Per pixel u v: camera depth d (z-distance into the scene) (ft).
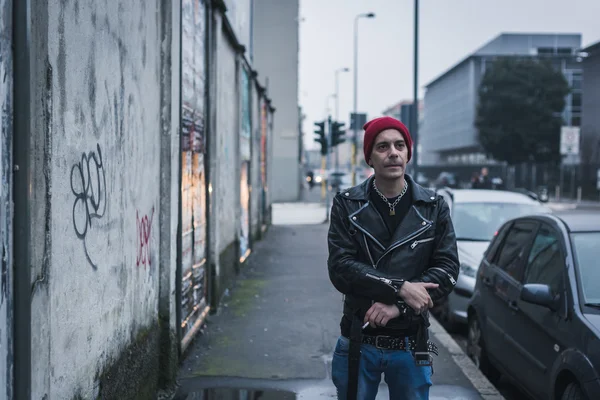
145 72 16.16
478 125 192.95
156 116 17.54
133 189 14.88
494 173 187.42
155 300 17.21
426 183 167.12
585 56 172.76
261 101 57.06
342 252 10.06
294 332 24.18
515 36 274.77
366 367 10.28
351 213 10.11
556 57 240.32
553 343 15.05
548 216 18.67
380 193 10.14
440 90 331.16
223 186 31.99
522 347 16.97
